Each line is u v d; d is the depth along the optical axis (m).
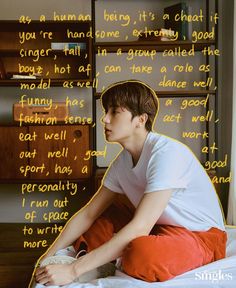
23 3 2.69
